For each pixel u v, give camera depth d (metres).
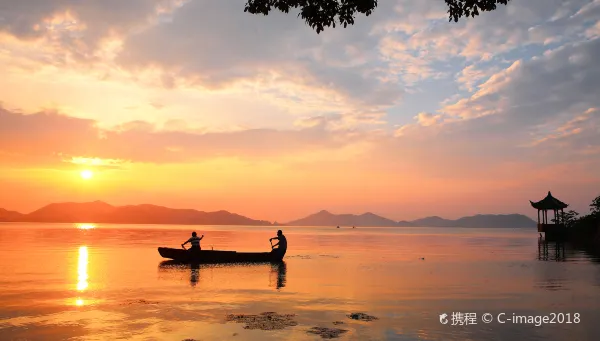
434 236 89.50
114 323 9.62
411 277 17.95
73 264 22.00
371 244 48.81
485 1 7.92
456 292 14.05
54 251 30.78
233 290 14.30
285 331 9.01
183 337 8.52
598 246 39.56
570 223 48.97
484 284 15.89
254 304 11.91
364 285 15.65
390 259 27.02
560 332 9.06
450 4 8.12
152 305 11.64
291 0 8.26
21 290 14.03
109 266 21.30
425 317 10.39
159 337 8.52
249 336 8.59
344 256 29.41
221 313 10.70
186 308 11.28
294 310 11.14
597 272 19.41
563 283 16.02
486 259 26.88
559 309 11.32
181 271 19.69
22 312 10.73
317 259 26.81
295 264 23.48
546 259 26.44
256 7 8.38
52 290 14.04
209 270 20.22
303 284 15.82
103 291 13.92
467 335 8.81
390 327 9.41
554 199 49.16
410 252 34.06
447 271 20.09
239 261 24.34
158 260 24.55
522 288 14.86
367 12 8.20
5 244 39.06
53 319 9.98
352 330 9.12
